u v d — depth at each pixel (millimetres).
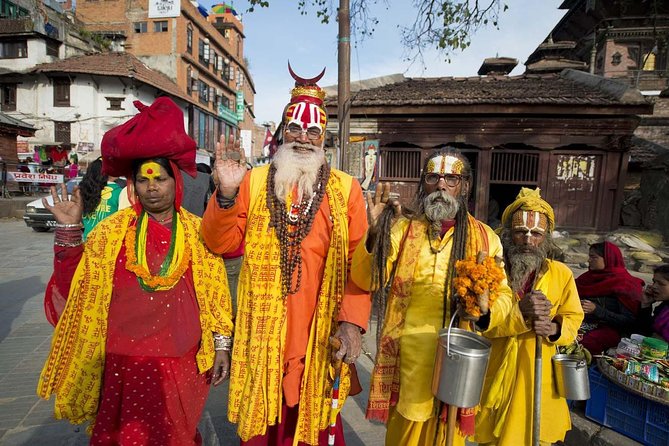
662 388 2525
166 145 1965
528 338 2256
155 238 2066
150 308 1996
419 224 2037
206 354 2166
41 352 4215
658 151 13195
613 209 9742
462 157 2070
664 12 19781
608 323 3352
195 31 32500
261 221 2068
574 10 23844
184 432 2102
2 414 3105
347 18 5980
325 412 2088
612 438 2742
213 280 2205
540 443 2256
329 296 2100
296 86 2271
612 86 9727
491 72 14367
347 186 2244
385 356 2008
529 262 2270
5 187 16688
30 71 24109
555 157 9766
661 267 3199
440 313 1962
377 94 10375
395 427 2113
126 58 25938
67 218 2000
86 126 24734
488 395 2287
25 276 7211
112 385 1988
